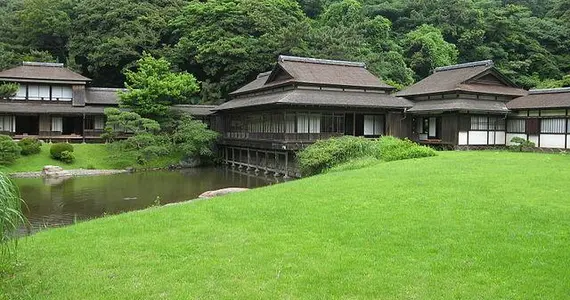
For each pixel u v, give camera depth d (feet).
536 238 35.81
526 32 244.01
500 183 56.13
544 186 54.03
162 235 39.99
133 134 156.97
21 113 153.17
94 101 165.89
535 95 132.16
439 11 246.27
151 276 30.35
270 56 192.44
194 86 165.07
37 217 74.74
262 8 210.38
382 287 27.91
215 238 38.55
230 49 189.57
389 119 135.33
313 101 118.73
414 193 52.11
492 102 133.90
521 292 26.86
